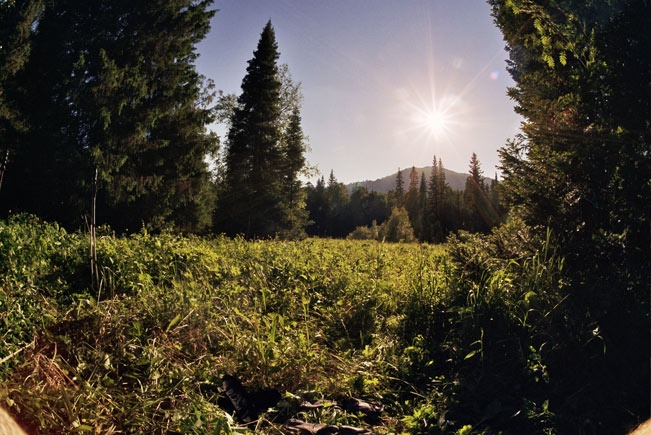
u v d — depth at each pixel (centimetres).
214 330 479
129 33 2719
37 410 295
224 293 594
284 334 514
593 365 439
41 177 2375
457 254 642
